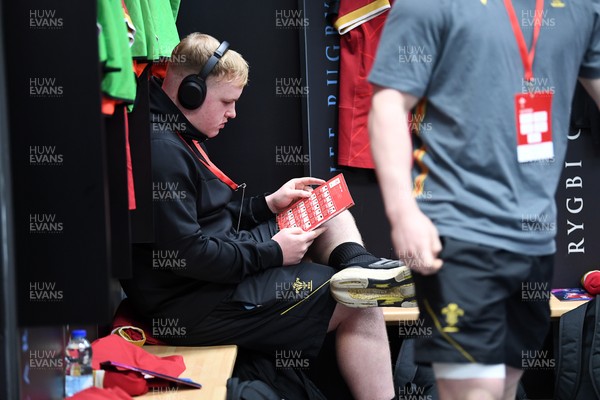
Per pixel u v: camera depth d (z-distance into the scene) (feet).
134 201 13.10
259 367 14.88
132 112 13.46
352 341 14.97
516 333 9.63
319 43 18.61
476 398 9.21
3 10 10.06
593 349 15.83
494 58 9.16
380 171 9.09
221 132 19.02
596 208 18.49
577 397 15.99
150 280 14.48
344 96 18.33
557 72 9.46
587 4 9.55
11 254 10.01
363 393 15.06
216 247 14.23
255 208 16.35
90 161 10.27
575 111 18.20
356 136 18.35
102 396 10.62
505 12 9.23
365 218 18.84
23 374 10.46
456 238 9.21
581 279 18.30
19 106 10.19
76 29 10.11
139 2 12.76
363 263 15.21
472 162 9.23
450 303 9.15
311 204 15.83
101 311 10.41
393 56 9.25
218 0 18.69
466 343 9.13
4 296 9.89
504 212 9.19
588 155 18.38
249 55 18.84
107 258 10.36
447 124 9.34
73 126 10.22
